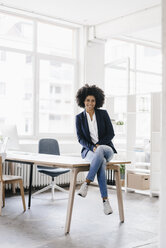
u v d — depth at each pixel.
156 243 3.12
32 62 6.69
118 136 7.24
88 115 3.92
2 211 4.35
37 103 6.69
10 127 5.00
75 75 7.25
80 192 3.47
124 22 6.40
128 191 6.16
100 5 5.82
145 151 6.95
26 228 3.57
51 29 6.98
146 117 7.85
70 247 2.97
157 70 8.43
